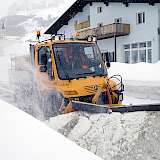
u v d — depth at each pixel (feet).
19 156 9.49
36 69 28.91
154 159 17.78
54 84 26.16
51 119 23.76
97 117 21.38
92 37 29.04
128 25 106.01
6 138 10.82
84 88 25.48
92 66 27.71
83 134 21.04
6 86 35.88
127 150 18.80
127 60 109.81
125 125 20.20
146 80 49.70
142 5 101.30
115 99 26.63
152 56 98.12
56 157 9.52
